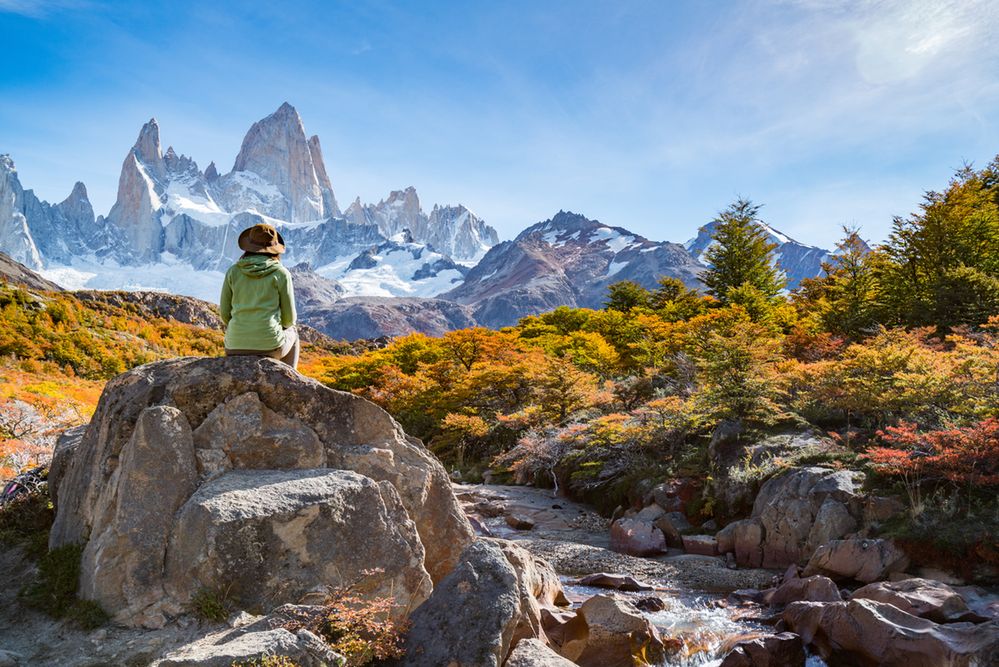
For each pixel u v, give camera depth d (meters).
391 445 7.09
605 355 38.00
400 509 6.43
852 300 34.62
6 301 51.53
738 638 8.62
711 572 12.92
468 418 30.50
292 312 7.04
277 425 6.53
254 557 5.52
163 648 4.91
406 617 5.75
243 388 6.48
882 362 17.38
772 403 18.97
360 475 6.38
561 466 23.44
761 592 10.98
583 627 7.81
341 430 6.89
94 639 4.98
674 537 15.94
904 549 10.81
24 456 12.07
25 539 6.93
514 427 29.62
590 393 28.34
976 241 33.28
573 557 14.34
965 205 33.72
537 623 6.83
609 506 19.81
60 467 7.37
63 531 6.38
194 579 5.33
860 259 35.38
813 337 30.98
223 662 4.33
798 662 8.21
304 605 5.33
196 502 5.52
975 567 10.11
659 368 29.19
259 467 6.33
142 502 5.50
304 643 4.64
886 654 7.64
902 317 31.83
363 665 5.09
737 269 59.38
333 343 102.56
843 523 12.43
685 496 17.06
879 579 10.77
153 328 67.06
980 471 11.78
